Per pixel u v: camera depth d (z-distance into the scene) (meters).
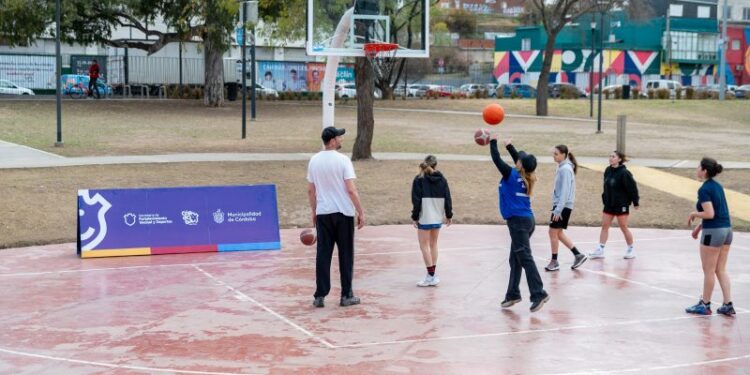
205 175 21.42
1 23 39.31
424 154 27.11
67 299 10.81
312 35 18.69
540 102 47.00
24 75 57.38
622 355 8.35
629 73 82.50
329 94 18.28
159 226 14.44
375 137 32.19
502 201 10.23
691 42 85.38
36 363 8.05
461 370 7.80
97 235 14.02
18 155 24.02
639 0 59.41
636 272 12.75
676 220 18.11
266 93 54.50
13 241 15.21
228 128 33.81
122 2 41.59
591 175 23.14
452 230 17.00
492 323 9.62
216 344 8.69
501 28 112.38
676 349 8.59
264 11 34.56
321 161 10.29
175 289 11.45
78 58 58.69
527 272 10.08
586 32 78.62
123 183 20.00
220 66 43.91
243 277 12.31
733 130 40.44
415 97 62.16
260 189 15.16
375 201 19.50
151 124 34.09
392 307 10.40
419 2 19.97
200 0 39.91
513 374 7.70
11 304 10.52
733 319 9.90
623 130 23.03
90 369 7.84
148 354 8.33
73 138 28.61
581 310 10.29
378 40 19.55
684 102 54.66
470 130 36.00
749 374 7.77
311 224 17.64
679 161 26.47
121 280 12.06
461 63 93.38
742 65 89.81
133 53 63.97
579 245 15.30
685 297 11.05
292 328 9.37
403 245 15.15
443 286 11.68
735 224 17.58
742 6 102.69
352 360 8.11
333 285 11.77
